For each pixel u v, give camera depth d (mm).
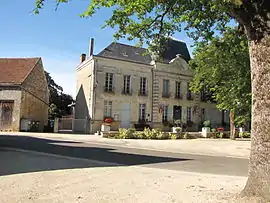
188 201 5617
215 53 19422
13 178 7480
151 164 11219
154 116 36438
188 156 14711
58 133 29875
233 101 21281
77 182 7195
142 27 9578
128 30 9547
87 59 34500
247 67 19031
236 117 24453
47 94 37969
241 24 6316
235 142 23516
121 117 34125
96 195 5992
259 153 5500
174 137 26344
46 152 13711
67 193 6113
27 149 14672
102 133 24438
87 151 14852
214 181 7824
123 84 34562
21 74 32125
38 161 10656
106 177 7918
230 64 20188
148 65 36375
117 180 7562
